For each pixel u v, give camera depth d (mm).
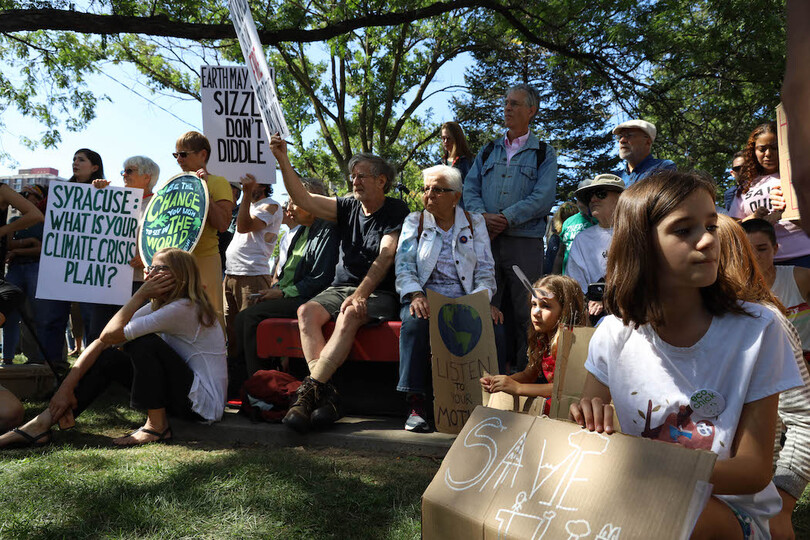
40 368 5352
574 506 1420
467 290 4371
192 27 7684
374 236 4730
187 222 4973
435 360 3959
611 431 1470
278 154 4719
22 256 6164
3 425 4098
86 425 4449
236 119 6113
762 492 1644
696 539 1423
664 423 1611
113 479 3129
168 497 2883
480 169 5477
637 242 1557
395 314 4551
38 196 6496
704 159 14961
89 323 5820
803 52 784
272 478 3121
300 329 4484
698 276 1481
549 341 3486
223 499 2848
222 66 6109
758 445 1510
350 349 4359
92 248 5277
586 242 4586
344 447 3969
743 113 13906
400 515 2709
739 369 1539
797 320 3385
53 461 3471
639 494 1348
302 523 2621
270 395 4262
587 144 30844
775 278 3436
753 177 4742
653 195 1529
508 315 5242
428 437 3922
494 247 5152
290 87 19766
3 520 2639
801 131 768
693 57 11484
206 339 4285
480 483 1627
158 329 4047
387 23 9211
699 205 1494
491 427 1714
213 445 4023
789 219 4020
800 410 1810
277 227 6305
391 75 19844
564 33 12422
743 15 10617
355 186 4727
